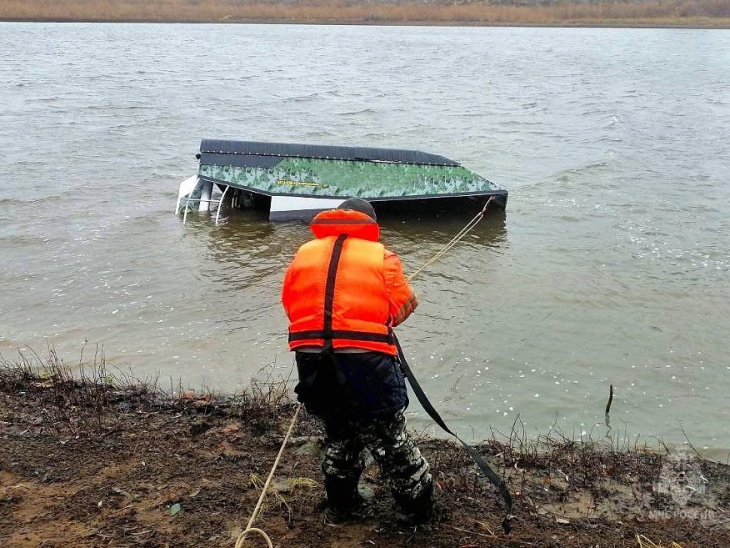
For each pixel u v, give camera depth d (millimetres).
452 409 5742
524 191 12273
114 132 17359
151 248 9461
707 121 19594
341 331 3352
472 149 15664
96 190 12227
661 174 13422
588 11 93188
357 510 4023
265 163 10875
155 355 6594
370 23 91062
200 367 6379
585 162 14320
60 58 37906
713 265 8836
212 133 17359
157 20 90062
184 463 4582
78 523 3891
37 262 8906
